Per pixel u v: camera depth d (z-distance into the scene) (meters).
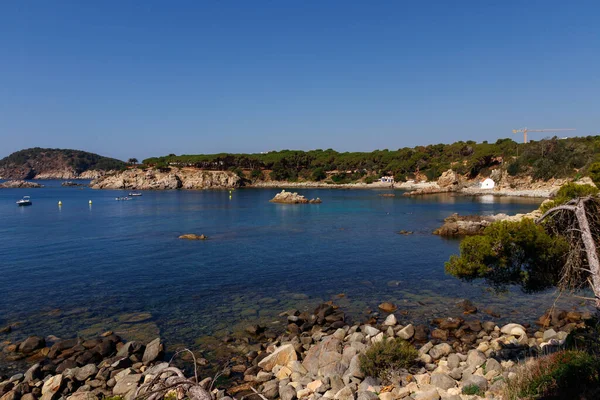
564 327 18.98
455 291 27.00
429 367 15.10
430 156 173.50
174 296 26.81
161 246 45.22
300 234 53.72
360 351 15.63
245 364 16.73
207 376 15.62
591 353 11.16
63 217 76.44
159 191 168.88
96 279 31.17
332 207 91.94
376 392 13.05
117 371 15.70
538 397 10.02
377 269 34.00
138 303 25.42
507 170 126.00
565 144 120.25
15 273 33.06
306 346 18.16
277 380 14.70
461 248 13.80
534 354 15.19
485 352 16.67
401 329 19.61
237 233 54.81
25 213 85.19
